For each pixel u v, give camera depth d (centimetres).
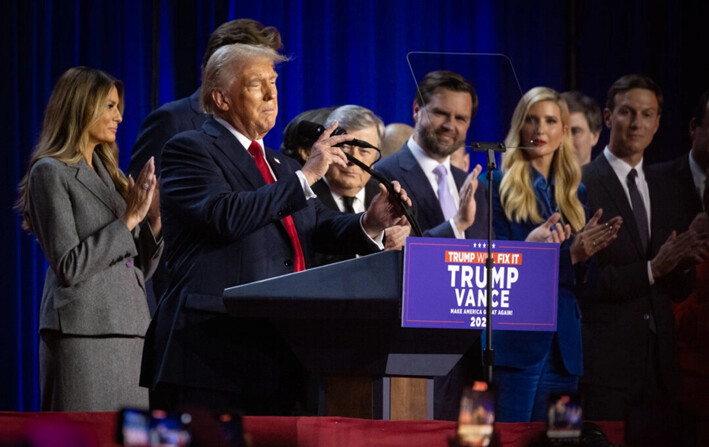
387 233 1167
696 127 1845
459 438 630
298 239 1025
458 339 857
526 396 1441
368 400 857
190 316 938
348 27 1995
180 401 930
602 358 1625
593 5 2050
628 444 668
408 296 816
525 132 1594
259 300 816
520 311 842
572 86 2064
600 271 1633
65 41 1844
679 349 1652
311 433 763
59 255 1178
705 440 666
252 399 946
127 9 1883
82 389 1193
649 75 2008
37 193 1204
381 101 2006
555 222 1504
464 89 1543
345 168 1405
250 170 1009
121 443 531
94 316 1202
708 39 1973
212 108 1047
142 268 1305
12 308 1789
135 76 1880
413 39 2022
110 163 1302
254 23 1466
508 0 2059
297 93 1969
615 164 1766
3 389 1783
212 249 960
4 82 1809
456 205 1527
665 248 1659
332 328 845
